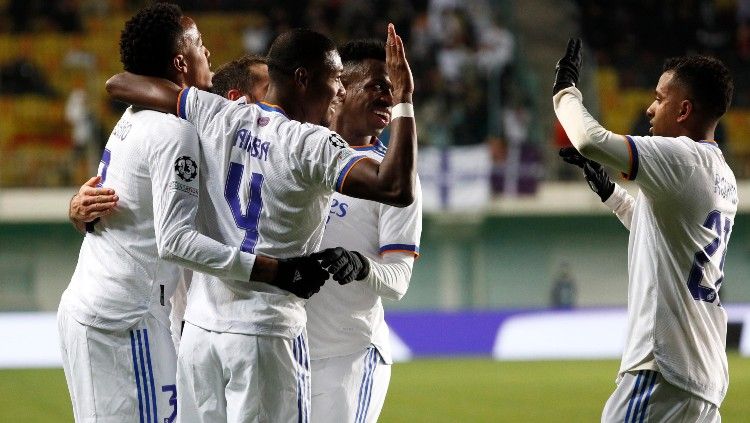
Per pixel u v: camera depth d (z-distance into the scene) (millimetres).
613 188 9430
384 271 8188
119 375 8258
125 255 8227
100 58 41375
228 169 7344
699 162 8008
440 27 40375
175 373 8500
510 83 39344
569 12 42719
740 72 41781
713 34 42500
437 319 33438
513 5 42000
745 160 38875
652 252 8094
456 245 38812
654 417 8016
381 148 9281
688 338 8016
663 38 42688
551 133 39625
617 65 42250
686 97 8367
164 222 7215
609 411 8250
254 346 7141
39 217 37375
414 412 20438
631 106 41531
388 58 7160
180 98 7648
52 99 40906
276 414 7211
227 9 42312
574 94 8180
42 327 31203
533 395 22828
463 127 38344
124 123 8266
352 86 9016
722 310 8359
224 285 7273
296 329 7297
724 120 40031
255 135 7305
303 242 7340
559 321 33406
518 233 39312
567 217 39312
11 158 38250
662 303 8000
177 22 8219
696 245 8055
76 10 42281
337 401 8789
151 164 7453
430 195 36312
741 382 24984
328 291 8742
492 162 37000
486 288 39188
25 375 27328
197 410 7488
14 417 19703
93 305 8258
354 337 8867
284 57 7484
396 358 32938
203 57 8516
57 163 38469
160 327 8414
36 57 41344
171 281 8508
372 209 8797
